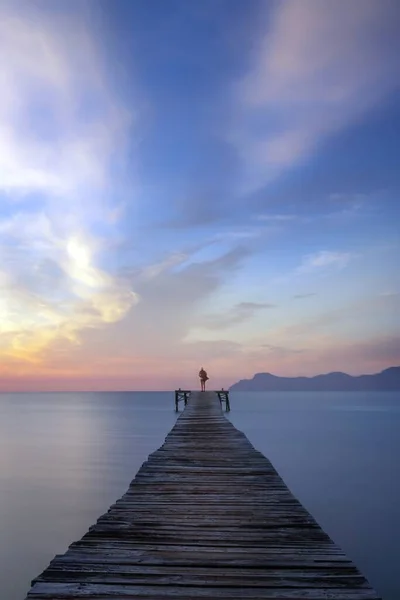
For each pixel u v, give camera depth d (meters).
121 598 3.63
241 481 7.94
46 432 46.34
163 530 5.35
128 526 5.48
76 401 187.50
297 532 5.32
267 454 29.28
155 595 3.70
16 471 23.33
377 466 24.44
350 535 13.09
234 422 57.28
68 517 15.05
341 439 38.03
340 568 4.27
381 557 11.47
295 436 40.56
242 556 4.56
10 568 11.07
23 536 13.23
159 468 9.04
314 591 3.80
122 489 19.12
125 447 33.44
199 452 10.84
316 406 110.50
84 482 20.52
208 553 4.63
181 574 4.11
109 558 4.45
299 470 23.27
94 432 46.19
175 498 6.83
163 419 67.56
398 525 13.92
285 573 4.16
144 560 4.42
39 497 17.70
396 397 199.25
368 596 3.72
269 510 6.21
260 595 3.73
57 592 3.72
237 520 5.77
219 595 3.72
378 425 52.88
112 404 145.25
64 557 4.47
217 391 44.38
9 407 123.62
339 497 17.38
